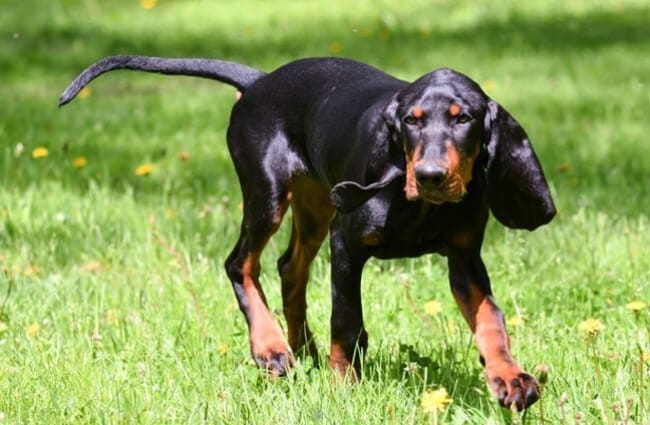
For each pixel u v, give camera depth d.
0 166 12.30
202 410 6.21
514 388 5.72
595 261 8.79
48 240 9.88
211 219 10.43
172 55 19.91
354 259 6.57
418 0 24.62
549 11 22.77
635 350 6.86
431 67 17.95
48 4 24.89
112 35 21.75
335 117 7.04
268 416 6.12
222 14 23.84
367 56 19.06
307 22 22.91
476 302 6.40
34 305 8.16
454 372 6.82
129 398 6.35
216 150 13.35
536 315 7.82
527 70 17.44
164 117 15.20
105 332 7.59
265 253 9.40
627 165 12.18
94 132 14.19
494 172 6.26
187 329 7.66
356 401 6.18
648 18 21.70
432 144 5.87
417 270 8.77
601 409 5.93
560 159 12.50
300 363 6.99
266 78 7.78
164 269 8.95
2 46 20.64
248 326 7.45
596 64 17.67
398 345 7.21
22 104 16.05
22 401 6.42
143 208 10.80
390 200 6.31
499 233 9.86
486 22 22.05
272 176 7.54
